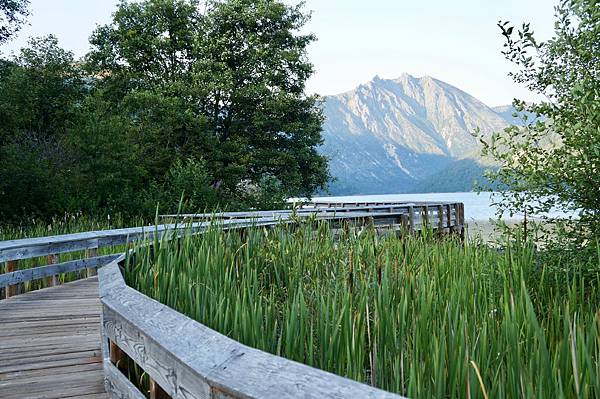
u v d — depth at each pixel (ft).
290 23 94.53
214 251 15.12
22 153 61.16
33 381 13.62
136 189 69.67
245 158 85.87
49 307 23.48
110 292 12.51
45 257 32.45
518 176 14.94
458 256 15.78
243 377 5.53
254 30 93.81
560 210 14.85
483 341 7.70
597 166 13.58
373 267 13.76
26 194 56.39
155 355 8.86
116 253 36.11
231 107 92.32
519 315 8.83
